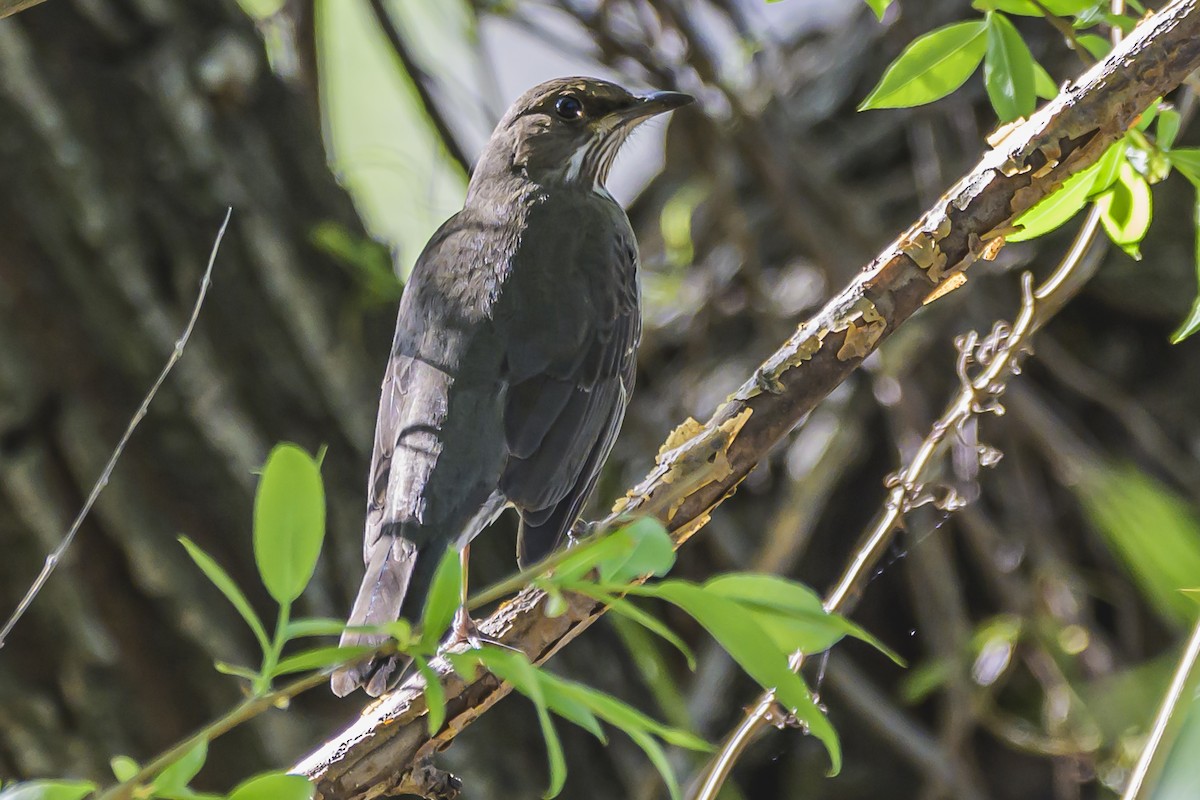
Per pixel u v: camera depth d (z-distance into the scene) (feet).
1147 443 39.34
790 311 43.09
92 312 32.01
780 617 15.75
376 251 34.71
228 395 32.58
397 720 19.24
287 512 14.75
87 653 31.37
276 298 33.68
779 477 42.27
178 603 31.91
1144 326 41.70
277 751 32.22
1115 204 23.38
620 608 14.74
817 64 47.73
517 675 14.10
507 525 36.86
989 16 21.83
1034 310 24.16
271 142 34.83
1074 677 37.24
